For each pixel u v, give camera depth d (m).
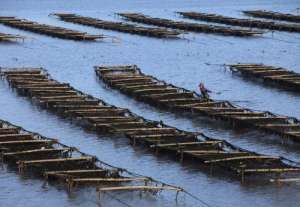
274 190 144.25
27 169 152.88
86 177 144.50
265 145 173.25
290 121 190.75
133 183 147.00
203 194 142.50
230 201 139.25
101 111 195.12
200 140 171.00
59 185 146.00
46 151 158.50
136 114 198.75
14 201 138.75
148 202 138.38
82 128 188.00
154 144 166.25
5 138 168.12
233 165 150.38
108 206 136.38
